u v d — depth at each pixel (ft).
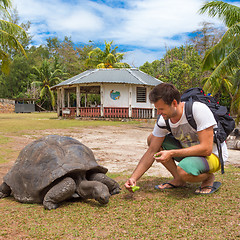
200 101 9.57
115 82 64.39
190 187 11.71
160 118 10.39
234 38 42.34
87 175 11.29
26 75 172.14
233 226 7.58
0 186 11.94
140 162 10.51
